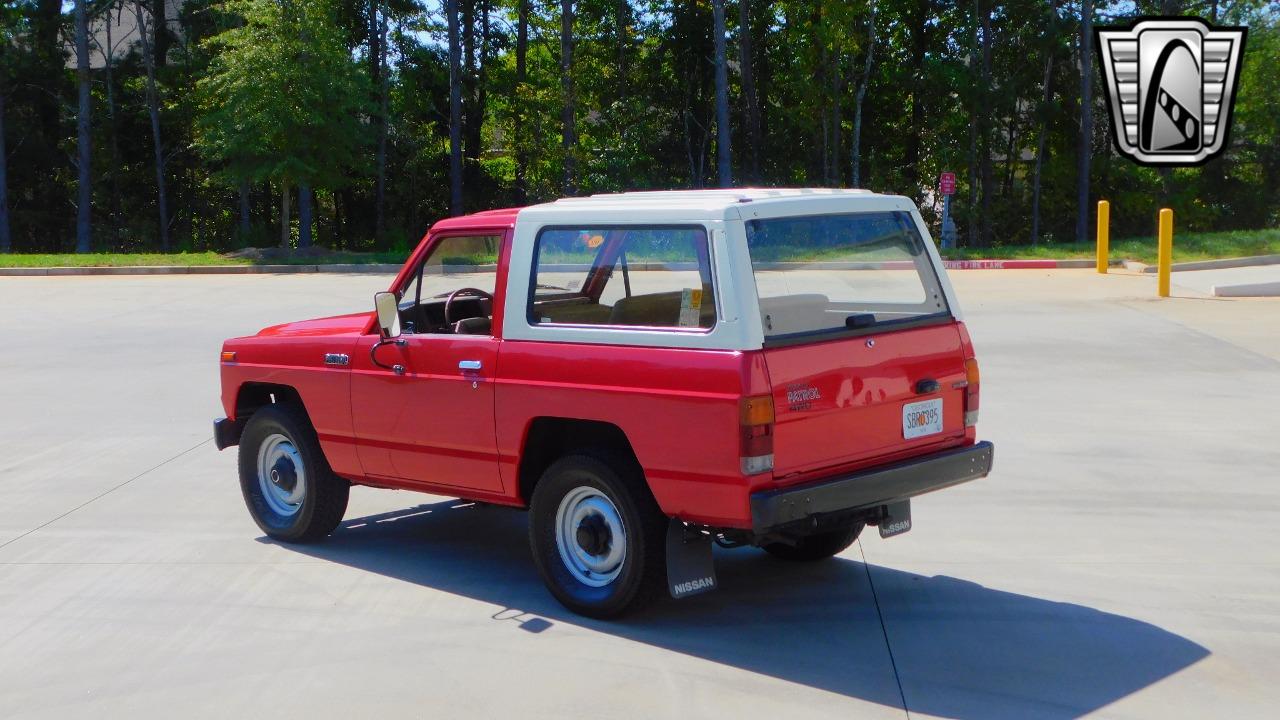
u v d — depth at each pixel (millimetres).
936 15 42812
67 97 44375
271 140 33719
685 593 5156
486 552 6707
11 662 5098
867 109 44125
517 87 43219
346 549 6809
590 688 4660
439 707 4504
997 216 42562
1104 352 13242
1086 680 4641
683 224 5008
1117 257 24891
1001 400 10688
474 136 46125
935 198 44469
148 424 10430
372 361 6246
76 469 8844
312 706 4539
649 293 5137
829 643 5102
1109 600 5590
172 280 25500
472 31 44094
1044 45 38406
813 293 5090
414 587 6055
